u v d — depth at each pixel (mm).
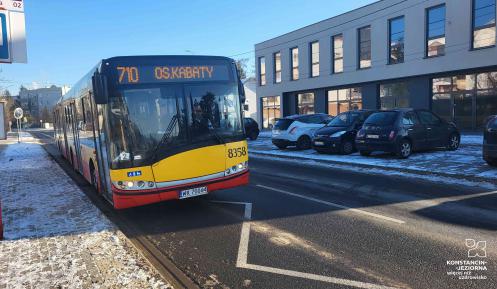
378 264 4770
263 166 13805
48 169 14148
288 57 37656
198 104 7047
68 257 5098
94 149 8281
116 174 6484
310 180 10500
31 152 23062
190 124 6934
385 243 5457
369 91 30031
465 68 23375
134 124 6562
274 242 5703
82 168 11297
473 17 22891
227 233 6227
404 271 4551
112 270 4668
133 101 6609
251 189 9508
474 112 23641
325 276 4508
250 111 59875
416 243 5410
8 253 5277
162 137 6703
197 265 5004
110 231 6227
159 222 7031
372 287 4195
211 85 7215
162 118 6750
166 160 6684
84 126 9609
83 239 5832
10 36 6004
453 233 5770
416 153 14523
